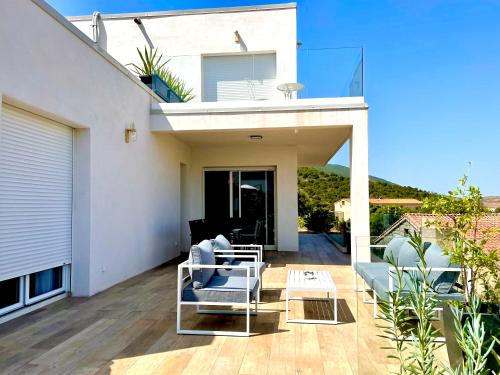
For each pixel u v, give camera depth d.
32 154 3.99
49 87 3.93
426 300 1.49
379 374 2.10
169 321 3.78
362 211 6.44
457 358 1.54
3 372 2.62
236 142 8.80
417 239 1.47
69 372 2.62
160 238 7.32
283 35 9.20
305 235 14.21
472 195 2.48
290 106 6.66
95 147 4.88
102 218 5.06
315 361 2.83
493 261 2.27
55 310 4.11
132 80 6.05
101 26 6.13
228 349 3.05
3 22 3.30
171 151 8.00
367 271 4.30
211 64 9.45
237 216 9.51
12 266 3.70
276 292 5.06
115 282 5.43
